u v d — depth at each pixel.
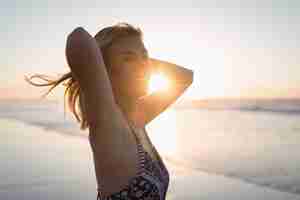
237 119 36.56
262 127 27.67
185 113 50.03
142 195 1.52
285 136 21.77
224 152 15.83
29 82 1.74
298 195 8.67
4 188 8.75
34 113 53.50
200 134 23.61
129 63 1.72
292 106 59.12
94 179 9.71
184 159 14.05
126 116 1.78
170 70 2.37
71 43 1.22
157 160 1.82
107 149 1.43
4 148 16.05
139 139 1.66
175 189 9.41
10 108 77.88
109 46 1.70
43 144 17.58
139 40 1.75
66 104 1.75
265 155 14.89
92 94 1.31
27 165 11.84
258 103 72.38
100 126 1.40
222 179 10.48
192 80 2.37
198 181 10.22
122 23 1.74
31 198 7.92
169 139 21.03
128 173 1.49
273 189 9.27
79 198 7.93
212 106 68.50
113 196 1.48
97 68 1.26
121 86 1.74
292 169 11.87
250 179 10.43
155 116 2.12
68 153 14.62
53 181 9.47
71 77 1.71
